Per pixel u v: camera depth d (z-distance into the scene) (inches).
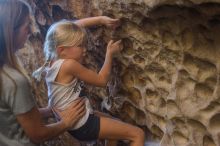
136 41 70.4
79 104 67.6
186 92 65.1
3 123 56.4
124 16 68.7
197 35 60.0
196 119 63.8
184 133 67.5
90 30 79.4
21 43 57.2
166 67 67.6
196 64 62.2
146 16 62.6
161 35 65.0
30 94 56.2
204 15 55.7
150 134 78.3
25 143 57.8
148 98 74.2
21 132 57.7
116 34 73.1
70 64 67.2
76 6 84.4
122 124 69.6
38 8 94.8
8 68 54.9
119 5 67.7
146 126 78.6
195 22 58.5
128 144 85.5
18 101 54.8
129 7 65.4
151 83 72.6
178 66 64.9
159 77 70.2
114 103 82.8
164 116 70.9
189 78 64.2
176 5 56.6
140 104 76.7
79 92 68.8
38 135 58.4
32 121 56.7
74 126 67.6
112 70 79.3
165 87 69.3
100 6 73.5
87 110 68.5
